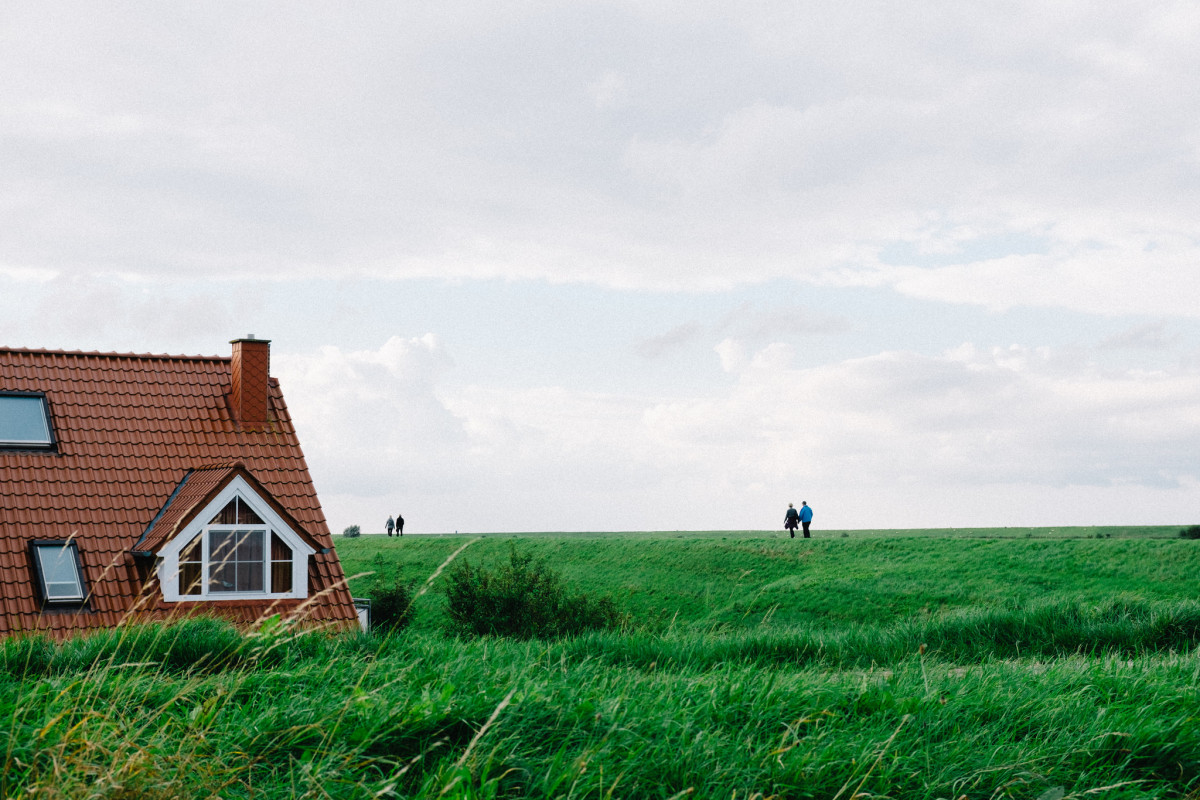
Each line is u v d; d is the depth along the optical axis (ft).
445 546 173.37
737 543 156.25
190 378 74.38
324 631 29.76
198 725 15.31
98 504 62.23
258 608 59.26
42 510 60.39
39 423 65.46
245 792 13.43
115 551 59.82
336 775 13.60
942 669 24.56
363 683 18.84
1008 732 18.01
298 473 70.59
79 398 68.69
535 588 90.17
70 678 18.07
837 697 19.57
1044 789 15.96
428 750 14.76
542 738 16.07
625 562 148.97
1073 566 118.52
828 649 38.42
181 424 70.28
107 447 66.18
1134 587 106.32
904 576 120.57
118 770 12.40
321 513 68.85
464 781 13.29
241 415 71.92
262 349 72.95
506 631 85.10
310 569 64.18
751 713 17.98
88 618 55.62
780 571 134.00
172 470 66.59
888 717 18.51
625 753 15.46
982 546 136.26
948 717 18.61
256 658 21.49
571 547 164.66
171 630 27.20
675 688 19.88
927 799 14.94
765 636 38.86
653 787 14.62
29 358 70.18
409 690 17.78
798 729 17.08
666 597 120.98
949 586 113.29
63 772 12.37
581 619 87.86
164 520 60.64
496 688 17.81
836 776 15.28
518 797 13.57
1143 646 40.63
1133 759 17.49
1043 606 47.01
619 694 18.69
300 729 15.20
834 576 124.06
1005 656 40.60
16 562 57.21
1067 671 23.65
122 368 72.69
